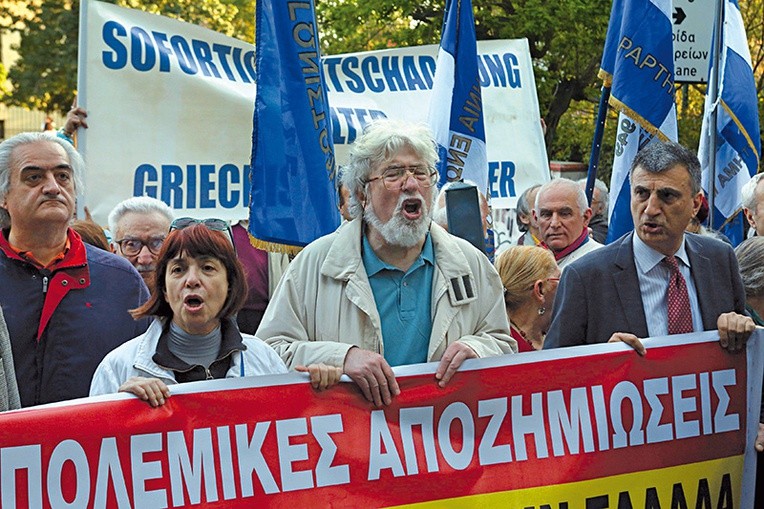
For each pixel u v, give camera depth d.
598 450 5.00
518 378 4.89
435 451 4.73
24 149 5.35
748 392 5.27
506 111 10.70
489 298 5.16
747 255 5.80
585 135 23.97
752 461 5.29
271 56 6.27
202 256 4.64
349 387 4.62
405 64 9.83
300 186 6.27
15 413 4.13
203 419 4.38
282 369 4.79
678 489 5.14
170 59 8.54
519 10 22.50
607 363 5.06
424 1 23.47
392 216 4.87
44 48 31.69
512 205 10.55
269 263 7.83
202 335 4.71
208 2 30.69
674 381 5.16
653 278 5.32
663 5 8.01
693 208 5.22
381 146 4.91
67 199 5.35
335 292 4.98
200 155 8.55
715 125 9.34
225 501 4.39
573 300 5.32
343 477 4.58
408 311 4.99
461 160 7.88
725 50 9.40
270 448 4.48
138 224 7.16
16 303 5.27
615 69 8.09
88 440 4.21
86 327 5.31
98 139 8.38
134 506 4.25
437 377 4.74
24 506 4.12
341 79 9.70
